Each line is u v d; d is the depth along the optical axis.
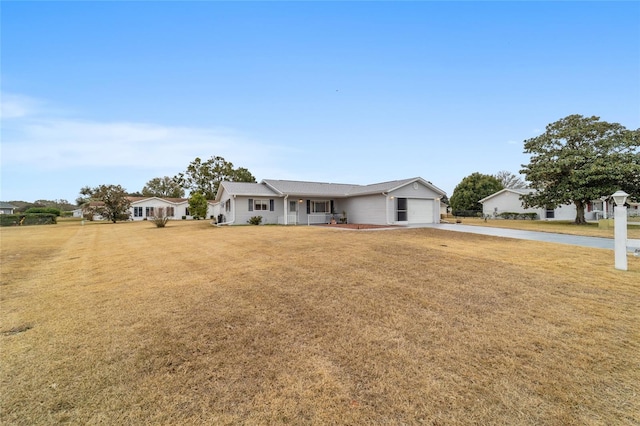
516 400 2.34
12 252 10.98
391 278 5.78
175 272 6.80
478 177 41.72
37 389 2.59
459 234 12.53
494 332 3.52
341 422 2.14
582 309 4.16
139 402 2.40
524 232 13.40
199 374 2.79
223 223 22.17
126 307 4.61
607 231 14.02
